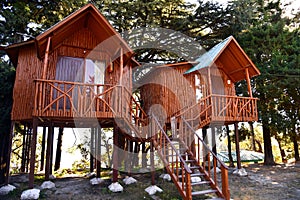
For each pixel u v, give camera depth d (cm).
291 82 1051
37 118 641
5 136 845
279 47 1148
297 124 1237
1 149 829
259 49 1145
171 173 647
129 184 794
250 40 1165
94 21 755
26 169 1051
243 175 915
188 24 1065
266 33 1147
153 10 1021
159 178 892
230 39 920
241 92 1212
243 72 1004
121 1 998
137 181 848
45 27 1008
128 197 654
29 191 612
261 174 950
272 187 764
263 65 1120
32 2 907
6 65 894
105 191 695
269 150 1254
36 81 612
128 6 994
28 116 737
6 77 866
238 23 1088
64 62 773
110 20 1026
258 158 1444
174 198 645
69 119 707
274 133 1367
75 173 1139
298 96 1173
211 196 659
